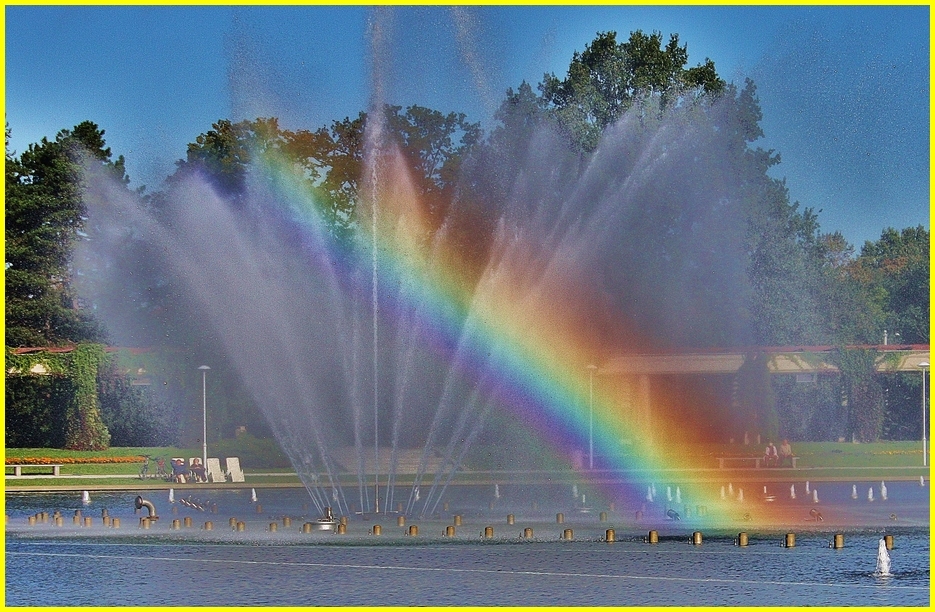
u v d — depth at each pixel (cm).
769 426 9981
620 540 4178
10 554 3856
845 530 4488
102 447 8969
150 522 4681
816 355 10162
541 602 2972
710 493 6212
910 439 10512
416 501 5803
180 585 3234
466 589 3161
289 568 3528
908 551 3888
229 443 8862
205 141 9700
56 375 8994
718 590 3131
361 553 3841
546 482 6981
